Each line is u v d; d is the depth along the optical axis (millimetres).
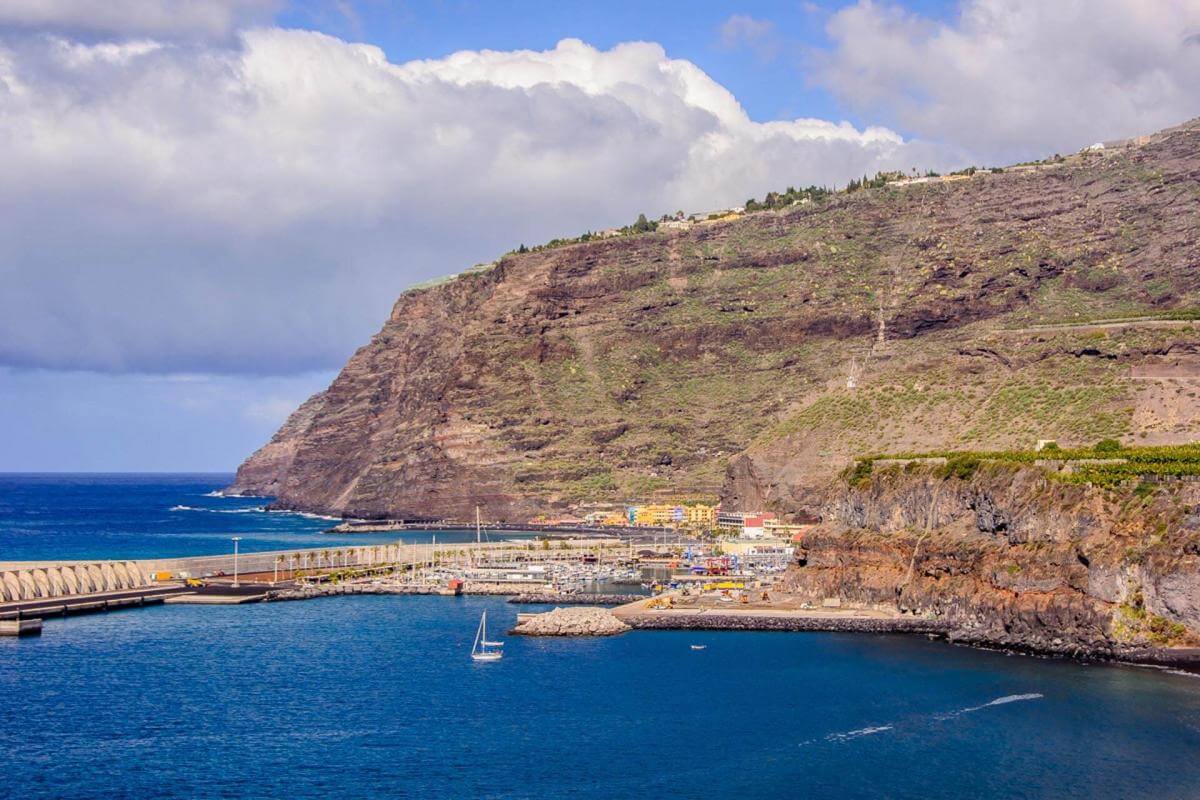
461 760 157375
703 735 166125
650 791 146000
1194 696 175625
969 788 144250
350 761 157625
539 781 149500
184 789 148000
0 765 156625
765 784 147375
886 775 149375
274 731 170500
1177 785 143000
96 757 159750
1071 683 184500
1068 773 147375
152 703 185625
